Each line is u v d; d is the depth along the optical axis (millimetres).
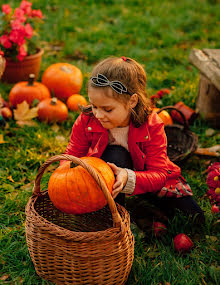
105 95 1876
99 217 2219
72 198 1853
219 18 6512
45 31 5504
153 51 5168
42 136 3248
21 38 3742
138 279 2014
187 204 2338
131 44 5355
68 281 1858
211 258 2148
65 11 6312
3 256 2109
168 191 2287
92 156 2191
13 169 2885
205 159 3146
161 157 2162
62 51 5016
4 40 3713
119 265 1846
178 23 6137
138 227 2342
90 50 5000
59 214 2207
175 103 3854
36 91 3598
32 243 1857
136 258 2137
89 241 1722
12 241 2244
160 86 4211
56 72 3781
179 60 4859
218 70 3219
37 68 4141
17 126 3414
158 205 2521
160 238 2295
